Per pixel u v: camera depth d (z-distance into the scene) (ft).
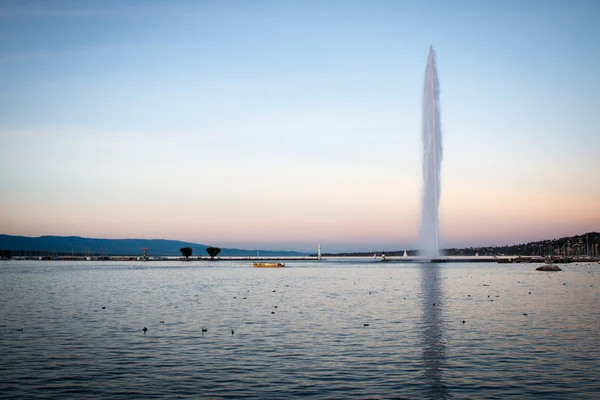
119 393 102.63
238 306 238.89
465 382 109.29
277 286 379.96
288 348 140.46
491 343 146.82
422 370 118.11
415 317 198.18
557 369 118.83
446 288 348.18
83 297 289.12
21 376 113.91
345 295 296.10
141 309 228.22
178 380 110.83
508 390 104.22
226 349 139.44
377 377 112.78
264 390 104.17
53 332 166.40
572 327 173.88
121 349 139.85
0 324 183.73
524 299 268.00
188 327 175.52
